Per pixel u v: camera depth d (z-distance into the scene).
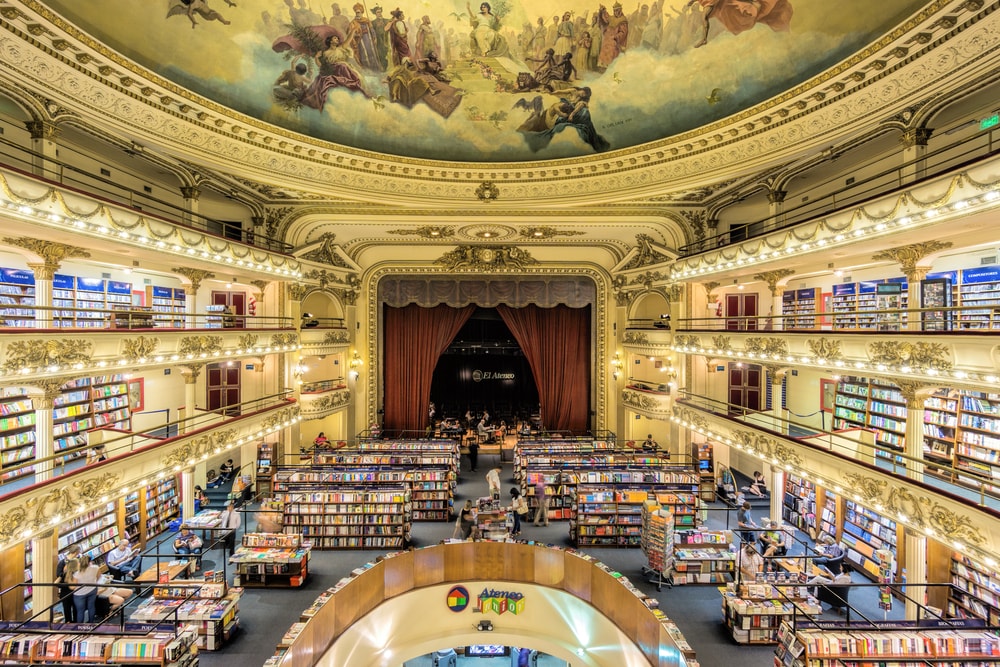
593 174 15.51
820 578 9.67
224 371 17.27
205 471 16.42
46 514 8.55
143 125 11.42
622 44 13.50
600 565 10.44
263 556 10.55
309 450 18.48
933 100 9.48
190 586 9.04
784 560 10.63
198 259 12.37
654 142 14.18
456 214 17.36
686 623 9.49
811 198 14.07
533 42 13.96
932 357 8.54
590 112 14.77
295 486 13.26
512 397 26.34
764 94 12.07
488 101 15.02
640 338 19.48
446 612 11.23
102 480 9.69
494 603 11.27
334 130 14.60
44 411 9.02
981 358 7.77
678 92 13.49
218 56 12.11
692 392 17.58
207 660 8.33
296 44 13.03
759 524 13.72
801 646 7.04
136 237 10.37
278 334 16.08
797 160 12.58
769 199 13.98
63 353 9.05
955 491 8.41
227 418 13.94
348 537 12.66
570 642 10.85
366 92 14.48
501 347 25.83
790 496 14.45
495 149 15.72
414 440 19.48
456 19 13.63
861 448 11.88
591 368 23.02
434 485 14.71
